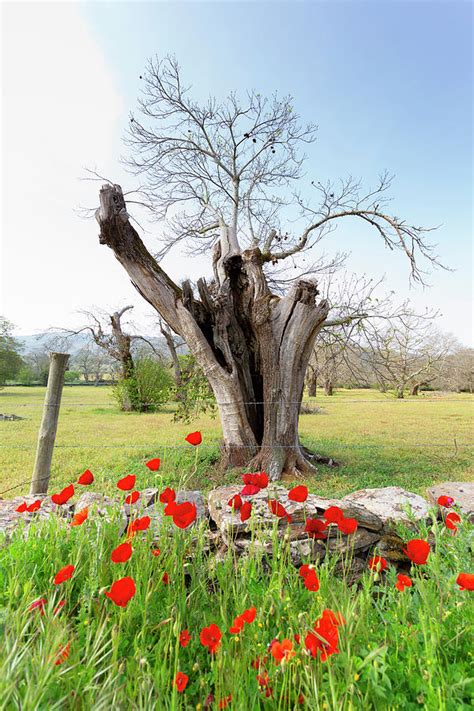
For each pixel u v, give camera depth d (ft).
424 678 3.70
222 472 20.93
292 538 7.56
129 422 46.39
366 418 53.21
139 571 5.37
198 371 29.50
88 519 6.72
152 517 7.96
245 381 23.65
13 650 3.59
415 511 8.48
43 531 6.62
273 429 20.97
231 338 23.79
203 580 6.08
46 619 4.39
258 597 5.13
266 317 21.22
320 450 28.96
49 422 13.62
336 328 32.30
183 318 21.12
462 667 3.92
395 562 7.88
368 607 4.92
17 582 4.99
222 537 7.82
